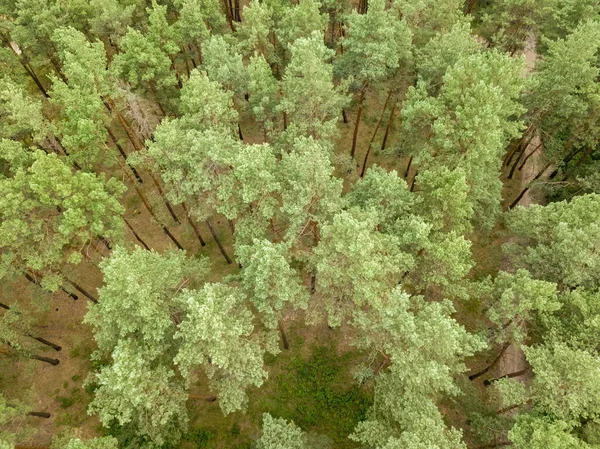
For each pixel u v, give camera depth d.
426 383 24.28
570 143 39.16
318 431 31.84
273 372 34.25
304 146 28.67
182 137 30.00
